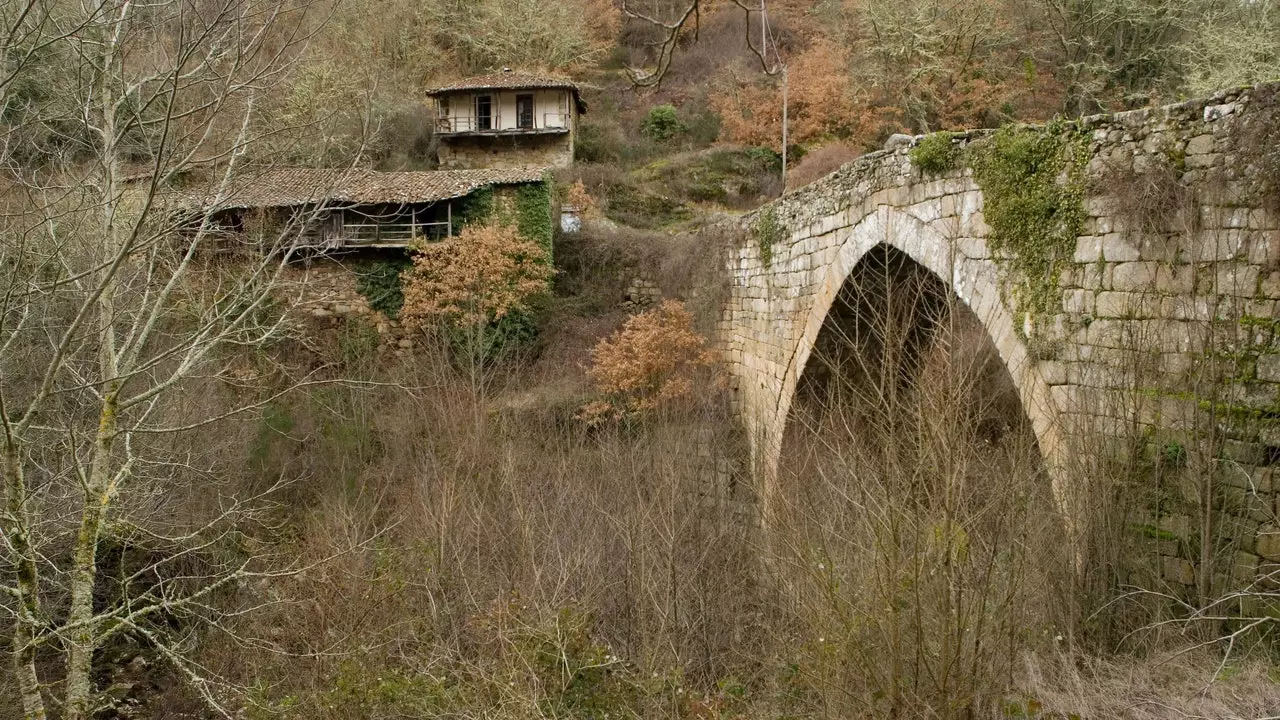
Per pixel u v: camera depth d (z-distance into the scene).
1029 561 5.28
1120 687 4.72
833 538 5.87
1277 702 4.21
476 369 16.42
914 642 4.64
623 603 8.73
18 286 5.79
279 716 7.09
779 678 6.57
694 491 10.09
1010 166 6.76
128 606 5.69
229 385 12.91
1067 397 6.18
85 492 5.27
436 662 7.61
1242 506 5.11
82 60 5.92
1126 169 5.76
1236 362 5.16
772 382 13.09
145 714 8.48
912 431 5.04
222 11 5.21
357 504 12.27
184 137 5.87
